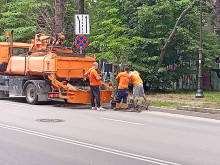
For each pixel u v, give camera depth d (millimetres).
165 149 9188
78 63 18219
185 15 25266
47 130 11125
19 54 20656
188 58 26641
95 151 8734
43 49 19453
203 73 30297
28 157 8023
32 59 18516
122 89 16953
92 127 11953
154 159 8195
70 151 8656
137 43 24641
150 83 26141
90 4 28344
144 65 25047
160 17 24656
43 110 15867
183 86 29234
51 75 17484
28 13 27984
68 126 11969
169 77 25453
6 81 20172
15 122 12391
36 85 17891
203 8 25203
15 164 7469
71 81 18500
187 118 15047
